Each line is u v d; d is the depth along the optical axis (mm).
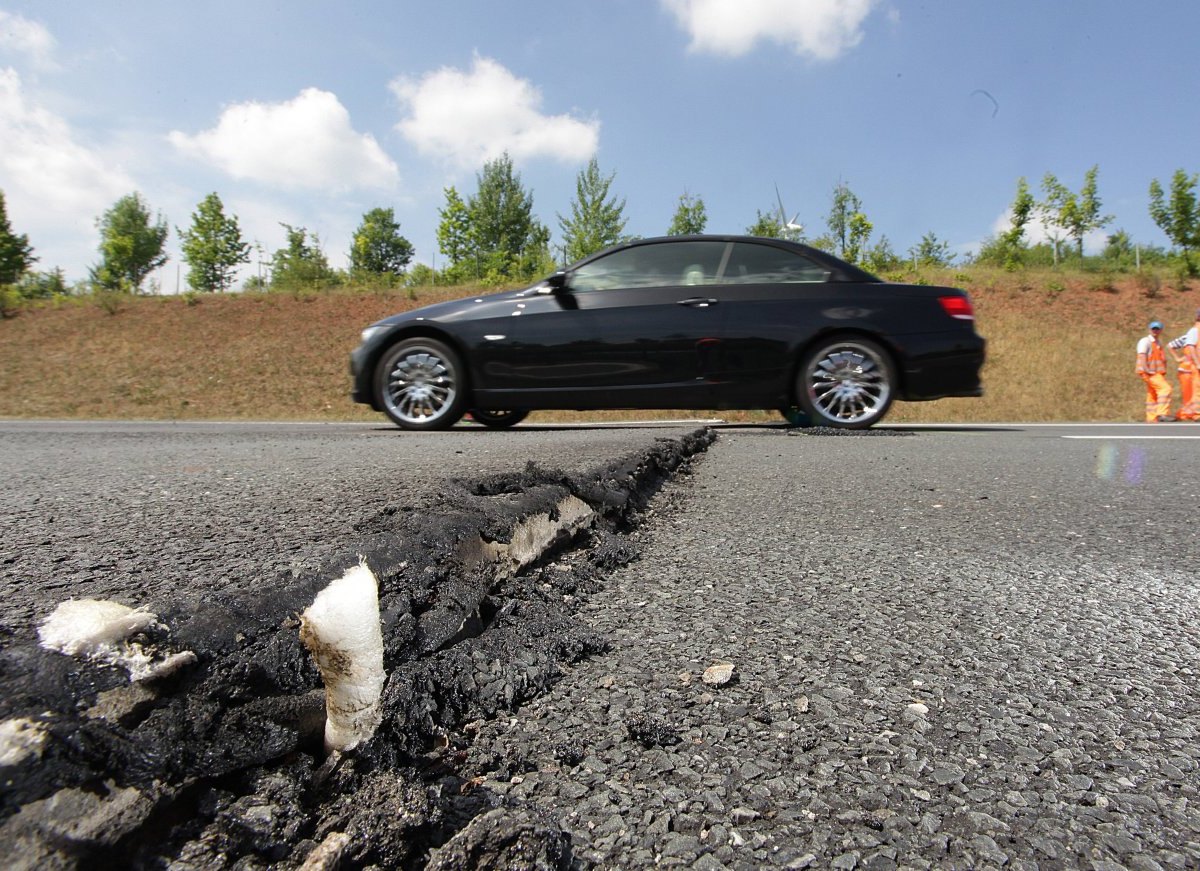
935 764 797
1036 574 1526
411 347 5340
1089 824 697
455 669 913
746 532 1878
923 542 1789
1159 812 718
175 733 581
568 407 5273
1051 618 1263
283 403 11781
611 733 848
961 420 10203
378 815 606
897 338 4895
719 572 1514
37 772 488
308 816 592
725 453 3514
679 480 2678
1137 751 831
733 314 5004
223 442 3826
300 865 556
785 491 2471
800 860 638
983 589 1421
